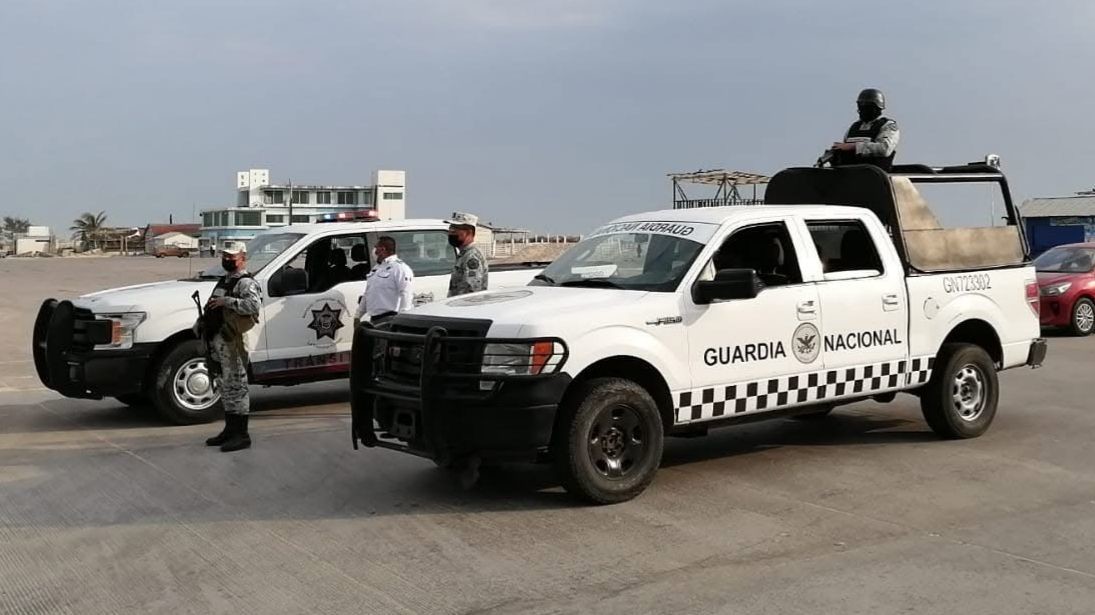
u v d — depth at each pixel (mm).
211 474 7391
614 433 6328
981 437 8359
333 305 10352
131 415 10281
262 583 4977
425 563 5219
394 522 6004
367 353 6727
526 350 5984
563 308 6277
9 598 4852
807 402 7219
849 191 8328
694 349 6645
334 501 6535
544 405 5961
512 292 7059
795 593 4691
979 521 5867
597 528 5789
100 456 8133
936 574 4938
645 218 7668
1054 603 4547
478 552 5383
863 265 7746
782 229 7324
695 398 6656
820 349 7258
